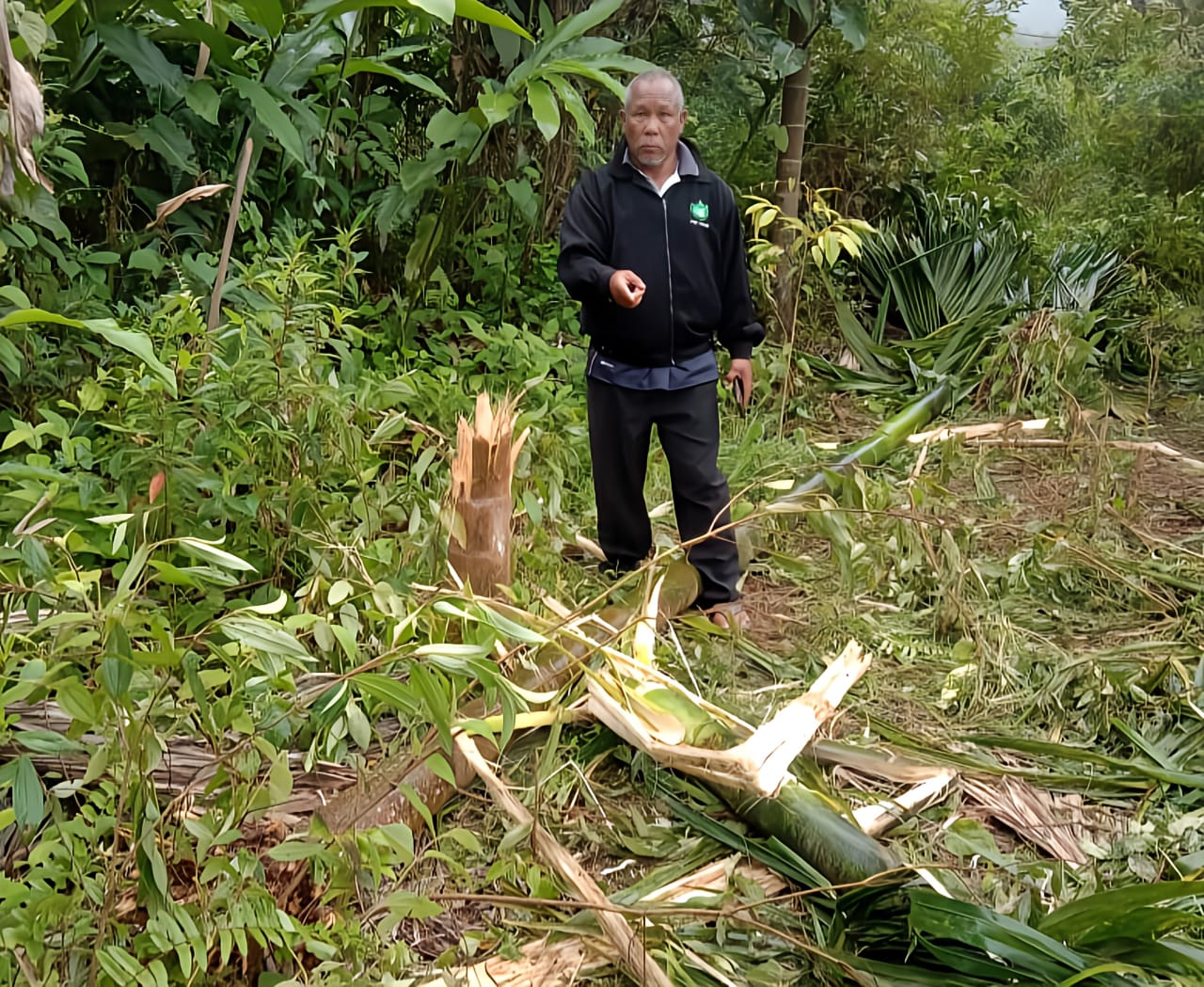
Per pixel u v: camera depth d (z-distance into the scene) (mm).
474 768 2215
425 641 2412
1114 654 3201
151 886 1569
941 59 7621
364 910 2004
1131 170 9094
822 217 6414
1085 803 2566
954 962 1910
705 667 3012
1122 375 6559
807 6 5605
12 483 2660
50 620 1562
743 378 3404
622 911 1913
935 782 2521
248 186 4457
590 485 4125
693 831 2373
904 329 7012
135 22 4383
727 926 2053
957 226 6797
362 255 4023
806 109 6641
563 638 2717
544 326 4832
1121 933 1868
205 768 2230
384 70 4633
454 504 2760
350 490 3320
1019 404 5547
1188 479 4855
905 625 3400
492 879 1958
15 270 3508
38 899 1560
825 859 2178
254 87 4027
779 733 2314
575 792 2463
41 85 3461
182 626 2637
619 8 5504
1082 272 6871
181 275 3812
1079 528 4074
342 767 2381
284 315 3150
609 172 3170
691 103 6809
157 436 2799
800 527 4035
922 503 3471
